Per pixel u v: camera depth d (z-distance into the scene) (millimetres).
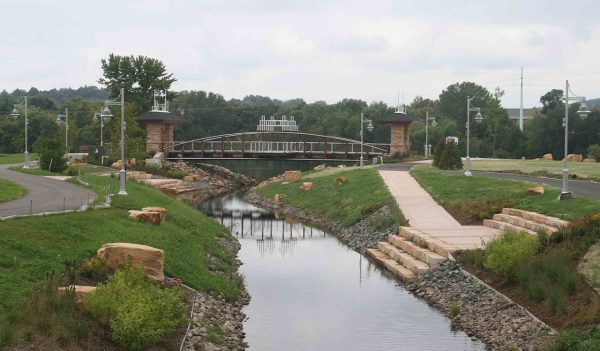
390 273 36688
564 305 23203
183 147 105875
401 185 60656
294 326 26328
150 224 35438
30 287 20438
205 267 32188
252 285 33594
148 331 19141
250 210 70375
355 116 159750
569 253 26656
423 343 24156
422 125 156000
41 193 43594
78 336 18078
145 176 83688
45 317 18016
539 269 26578
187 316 23125
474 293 28469
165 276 26984
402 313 28234
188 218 45000
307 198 70562
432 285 31594
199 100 178750
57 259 23844
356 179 69562
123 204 40531
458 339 24625
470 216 43906
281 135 135375
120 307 19188
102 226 31062
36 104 179625
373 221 49000
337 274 36438
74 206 36625
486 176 60531
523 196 45562
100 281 23094
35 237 25750
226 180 109688
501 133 130000
